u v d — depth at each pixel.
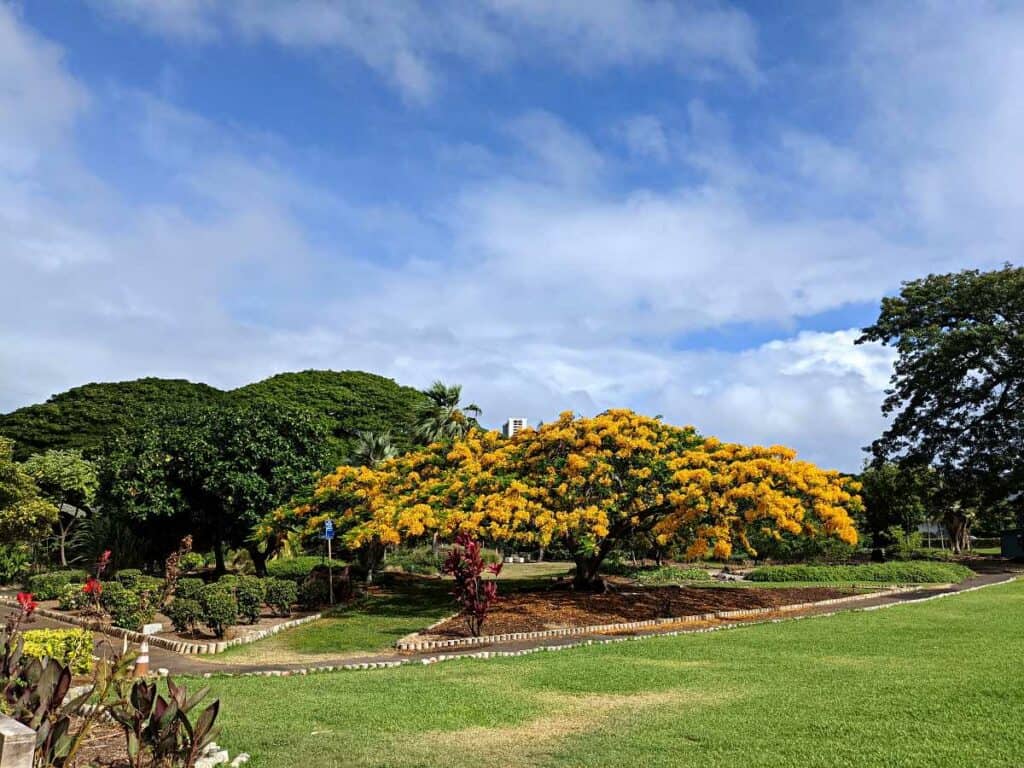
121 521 25.77
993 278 31.34
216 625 13.19
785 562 34.19
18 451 37.66
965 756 5.62
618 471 17.98
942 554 33.94
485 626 14.34
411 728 6.87
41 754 4.48
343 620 16.00
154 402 41.62
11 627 7.96
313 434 26.89
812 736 6.29
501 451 19.58
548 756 5.95
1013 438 31.30
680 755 5.88
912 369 32.56
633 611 16.25
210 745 5.97
